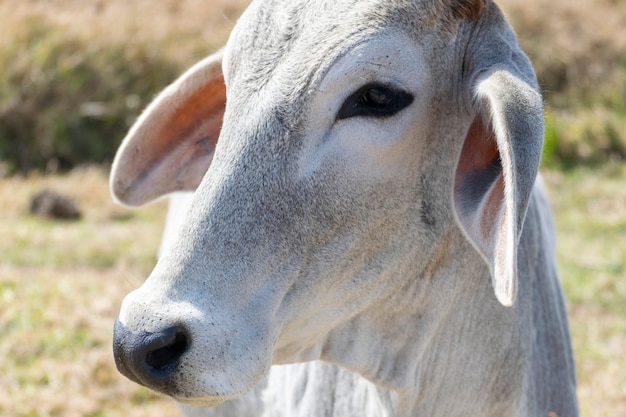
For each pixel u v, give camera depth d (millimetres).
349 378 5289
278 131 4305
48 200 15250
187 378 4109
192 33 20781
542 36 22312
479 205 4434
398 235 4609
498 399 5250
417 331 4879
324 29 4371
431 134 4574
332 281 4488
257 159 4297
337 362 4852
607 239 14367
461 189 4551
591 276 12516
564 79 21688
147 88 19531
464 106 4633
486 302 5086
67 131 18875
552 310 5797
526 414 5422
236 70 4480
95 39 20062
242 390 4203
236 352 4180
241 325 4215
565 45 22047
